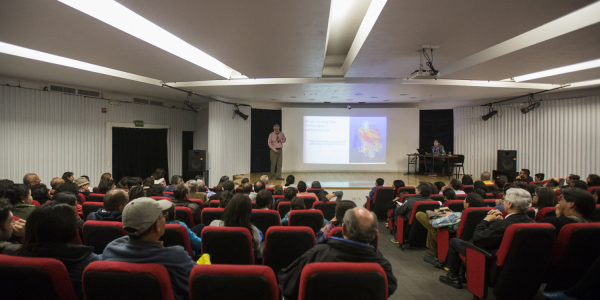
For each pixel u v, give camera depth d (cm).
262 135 1195
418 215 359
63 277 128
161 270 122
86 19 361
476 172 1077
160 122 980
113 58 527
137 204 142
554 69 677
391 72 658
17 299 129
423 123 1202
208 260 173
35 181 430
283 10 342
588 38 434
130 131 884
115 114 845
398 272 318
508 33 416
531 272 211
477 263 235
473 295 245
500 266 216
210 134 960
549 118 924
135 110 900
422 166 1117
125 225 140
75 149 751
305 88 839
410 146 1141
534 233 201
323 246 152
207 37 429
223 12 346
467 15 357
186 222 297
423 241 400
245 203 225
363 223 147
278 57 529
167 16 357
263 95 965
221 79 712
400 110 1145
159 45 466
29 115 667
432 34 421
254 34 417
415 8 340
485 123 1065
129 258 141
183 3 324
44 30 394
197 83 785
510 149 1010
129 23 407
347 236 153
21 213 250
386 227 525
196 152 890
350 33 557
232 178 1009
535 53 509
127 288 122
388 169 1147
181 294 147
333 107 1168
